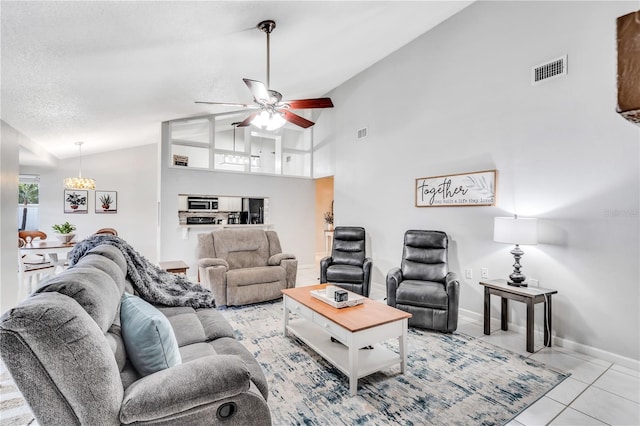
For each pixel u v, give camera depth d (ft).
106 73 9.82
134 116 15.10
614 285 8.63
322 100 10.70
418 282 11.93
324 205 29.55
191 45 9.59
